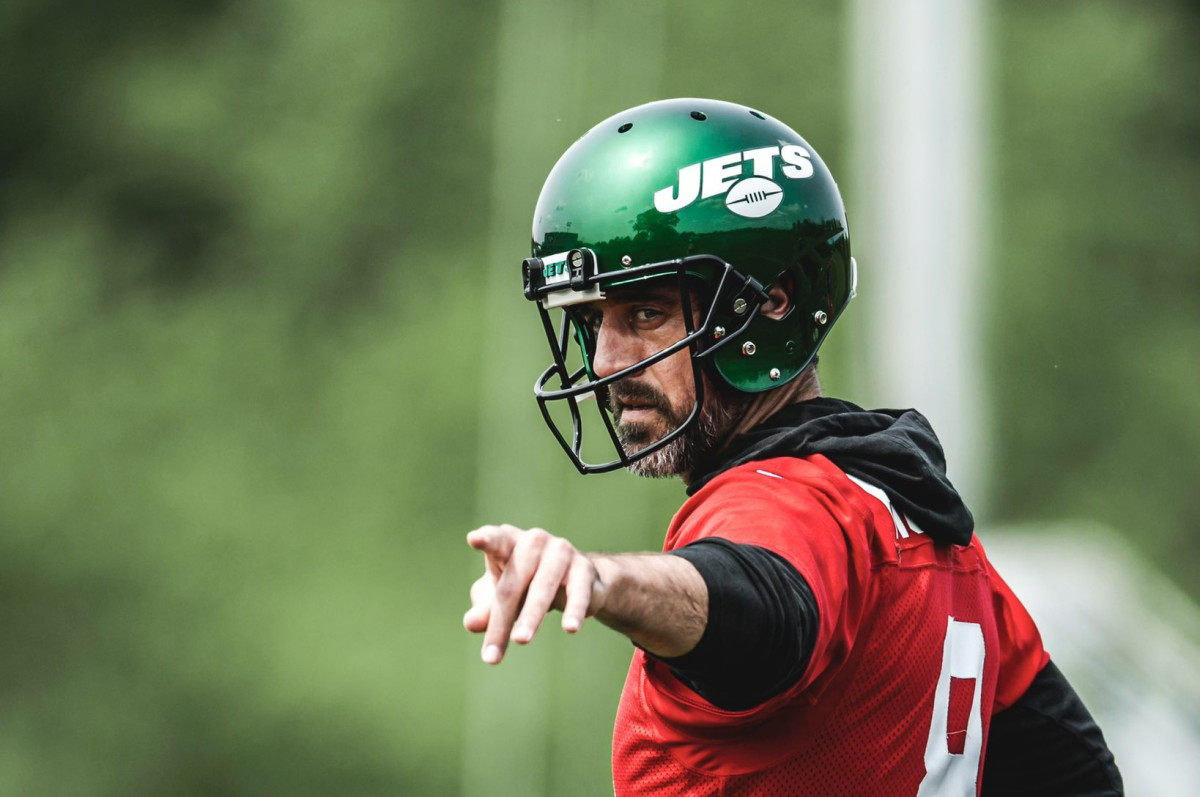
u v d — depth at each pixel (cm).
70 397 8469
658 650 691
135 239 9212
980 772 935
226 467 8306
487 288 8831
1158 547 8244
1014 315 8425
